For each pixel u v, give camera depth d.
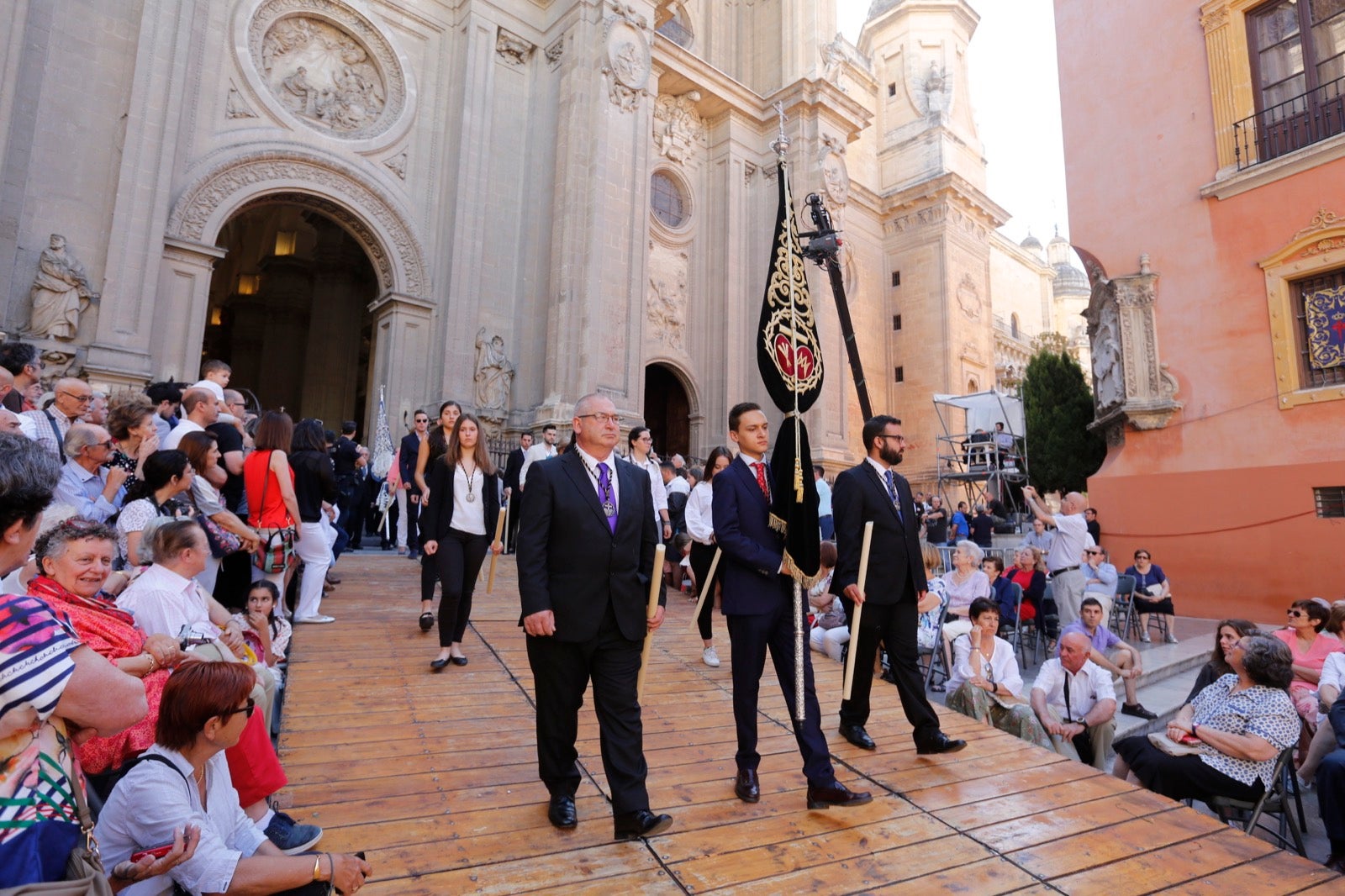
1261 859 3.32
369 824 3.27
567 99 16.69
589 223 15.92
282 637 5.33
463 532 5.68
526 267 16.69
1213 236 12.18
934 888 2.94
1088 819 3.65
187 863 2.17
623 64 16.84
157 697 2.88
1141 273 13.01
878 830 3.43
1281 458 11.13
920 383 27.08
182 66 12.86
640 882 2.88
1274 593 11.02
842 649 6.91
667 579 10.53
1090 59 14.30
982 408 22.69
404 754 4.07
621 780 3.21
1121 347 13.06
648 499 3.58
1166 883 3.08
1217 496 11.80
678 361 19.98
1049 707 5.62
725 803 3.67
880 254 28.95
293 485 6.03
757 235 21.38
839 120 21.86
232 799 2.54
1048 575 9.27
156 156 12.42
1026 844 3.35
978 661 5.63
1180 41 12.89
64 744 1.75
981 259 29.09
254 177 13.74
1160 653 9.21
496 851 3.07
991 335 28.72
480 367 15.72
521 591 3.26
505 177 16.91
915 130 29.69
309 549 6.57
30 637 1.67
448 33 16.88
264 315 23.92
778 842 3.26
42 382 11.01
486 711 4.78
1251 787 4.59
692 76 20.42
